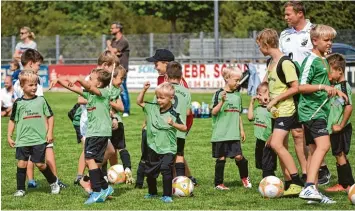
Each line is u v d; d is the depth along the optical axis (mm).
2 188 10984
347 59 31422
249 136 16875
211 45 36688
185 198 9953
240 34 44375
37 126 10297
